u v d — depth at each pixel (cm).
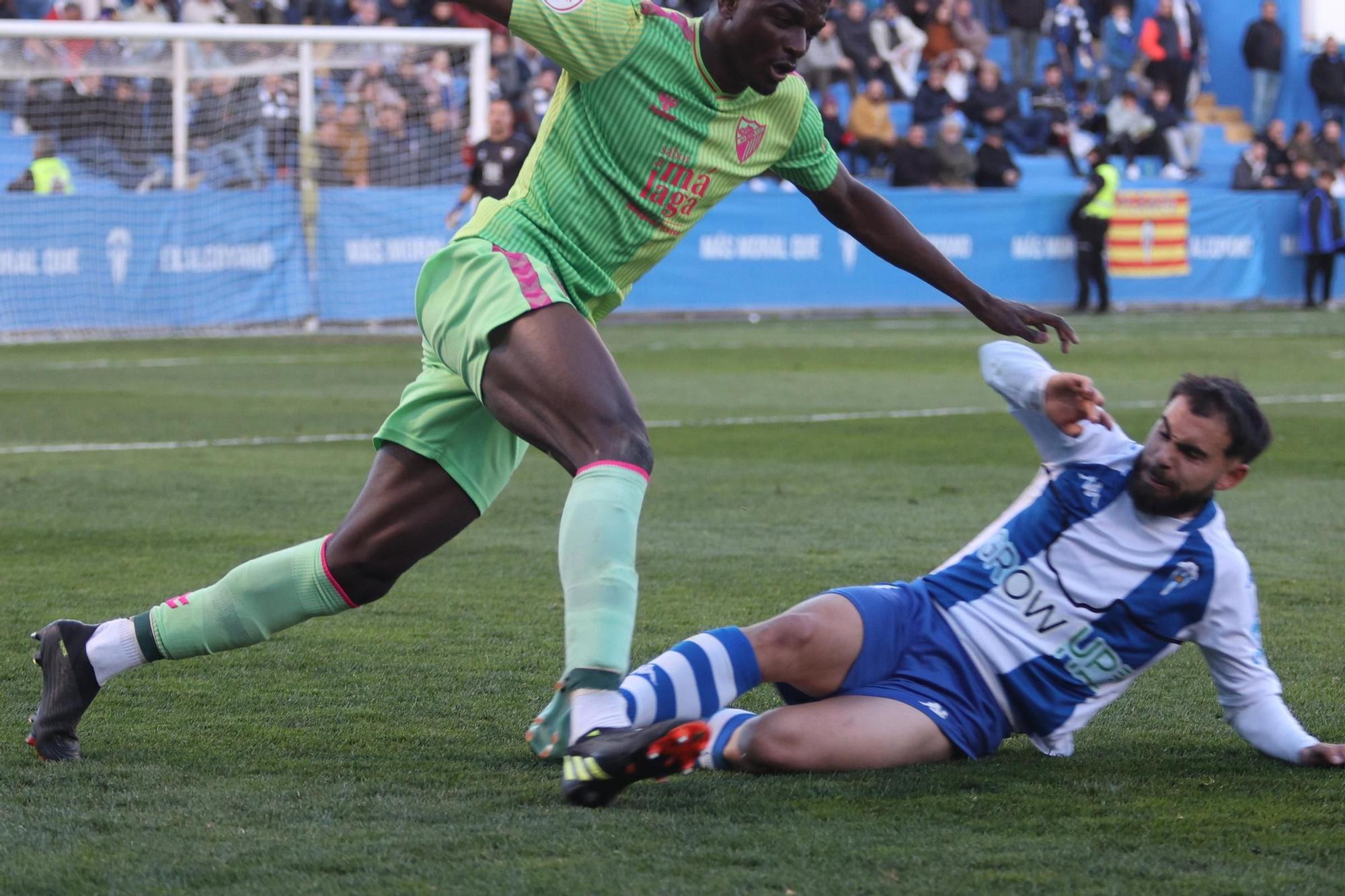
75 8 3475
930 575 617
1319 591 981
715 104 585
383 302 3550
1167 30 4819
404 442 584
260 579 593
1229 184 4891
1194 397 572
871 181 4197
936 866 472
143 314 3341
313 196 3462
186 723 663
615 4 570
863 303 4131
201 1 3528
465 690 727
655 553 1106
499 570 1046
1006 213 4166
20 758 607
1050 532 595
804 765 571
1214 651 604
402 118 3566
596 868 468
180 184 3422
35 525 1205
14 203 3212
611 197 583
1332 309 4475
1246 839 504
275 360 2808
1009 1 4688
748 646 560
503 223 582
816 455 1642
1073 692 600
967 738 591
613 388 532
